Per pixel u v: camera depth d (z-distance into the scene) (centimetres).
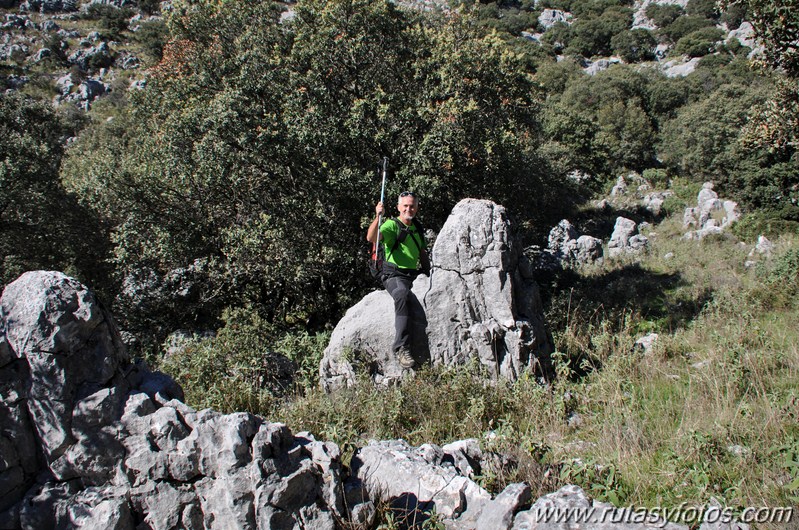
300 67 1416
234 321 782
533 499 350
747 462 373
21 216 1523
